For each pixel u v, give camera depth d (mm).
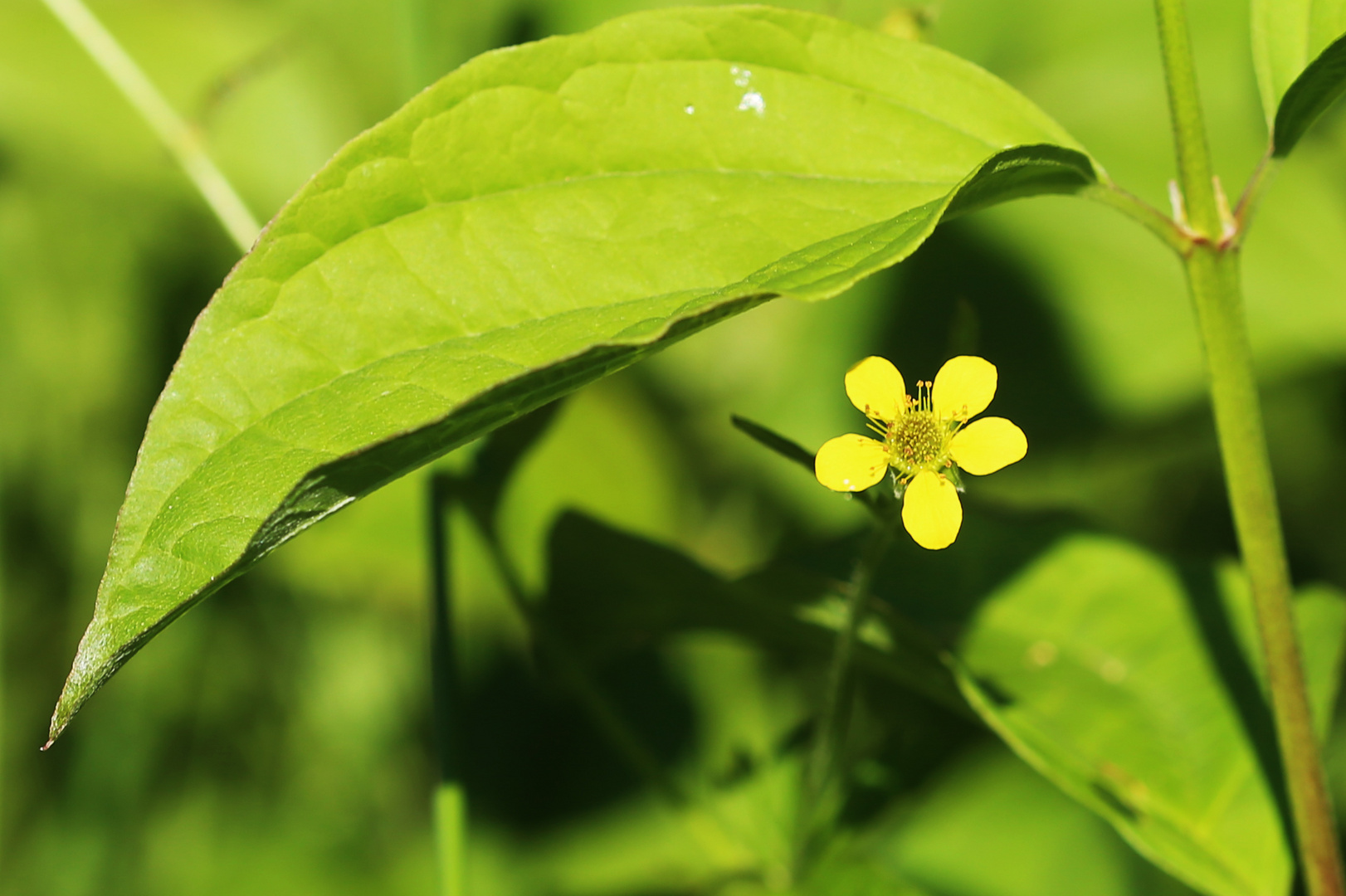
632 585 357
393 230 317
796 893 355
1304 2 321
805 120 322
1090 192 320
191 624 420
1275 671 324
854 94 323
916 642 341
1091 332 428
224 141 397
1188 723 348
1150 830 339
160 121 378
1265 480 322
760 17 321
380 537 393
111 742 410
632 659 400
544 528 377
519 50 319
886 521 329
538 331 315
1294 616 323
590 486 416
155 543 310
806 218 320
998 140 322
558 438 410
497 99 319
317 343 315
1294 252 420
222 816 411
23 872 401
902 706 368
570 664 362
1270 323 416
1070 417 424
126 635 307
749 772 363
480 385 312
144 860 402
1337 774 392
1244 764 344
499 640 424
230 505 310
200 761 416
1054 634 357
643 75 321
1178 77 320
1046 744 343
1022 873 391
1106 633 356
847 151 322
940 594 361
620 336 313
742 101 322
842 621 342
